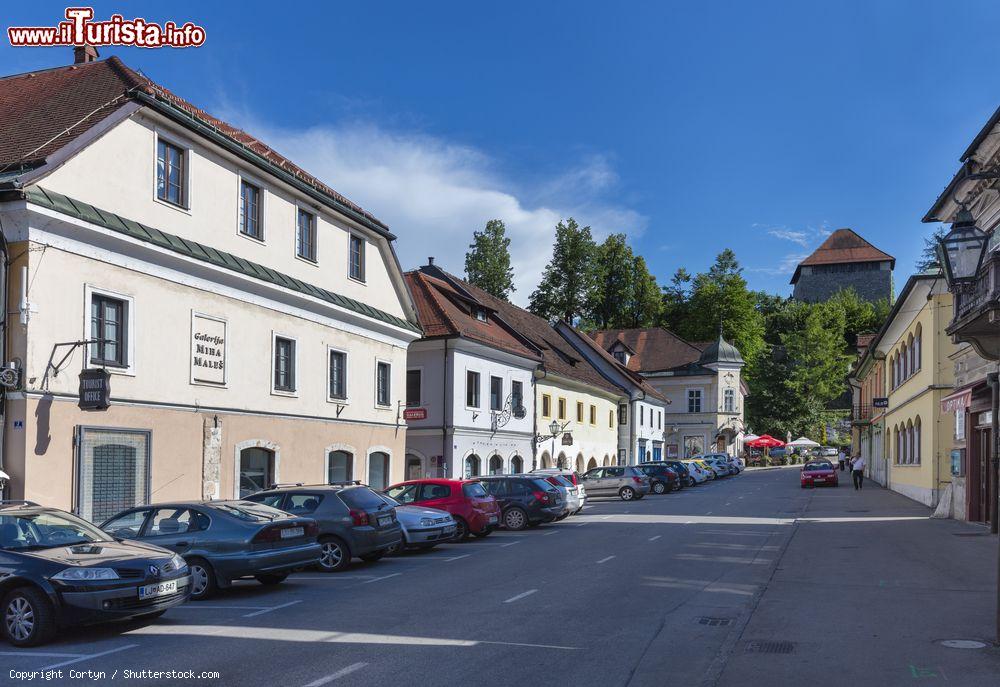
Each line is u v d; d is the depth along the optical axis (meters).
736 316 94.00
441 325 33.09
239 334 20.69
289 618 10.76
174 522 13.00
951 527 22.11
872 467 53.44
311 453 23.39
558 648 8.88
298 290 22.56
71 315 15.91
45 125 17.59
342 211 24.88
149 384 17.81
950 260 13.80
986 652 8.45
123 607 9.54
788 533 21.80
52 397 15.43
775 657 8.38
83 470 15.99
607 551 18.08
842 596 12.04
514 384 38.53
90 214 16.12
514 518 24.03
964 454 24.52
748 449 81.81
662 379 77.69
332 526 15.62
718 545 19.12
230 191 20.64
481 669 7.99
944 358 28.53
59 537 10.54
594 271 89.62
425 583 13.77
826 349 88.94
